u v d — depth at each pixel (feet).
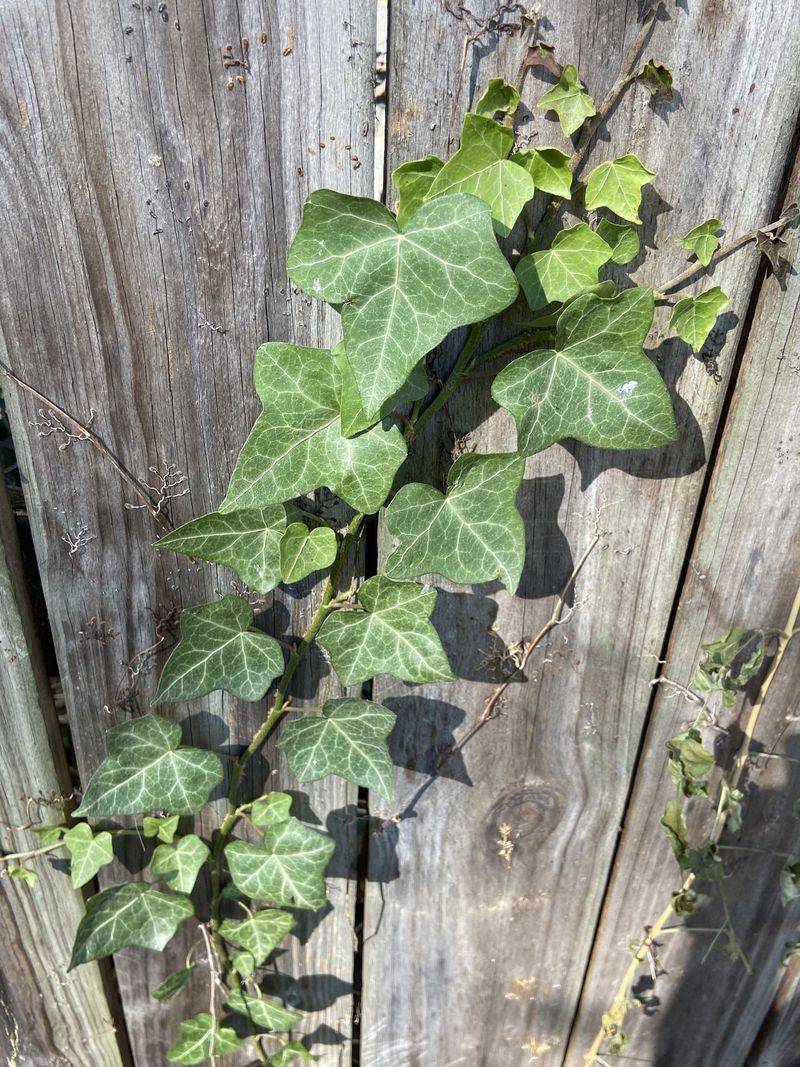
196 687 1.12
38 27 0.83
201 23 0.85
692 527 1.15
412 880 1.41
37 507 1.05
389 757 1.17
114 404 1.01
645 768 1.33
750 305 1.02
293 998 1.51
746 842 1.42
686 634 1.23
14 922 1.32
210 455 1.05
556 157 0.89
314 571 1.11
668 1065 1.67
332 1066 1.60
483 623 1.19
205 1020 1.40
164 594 1.13
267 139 0.91
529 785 1.34
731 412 1.08
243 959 1.37
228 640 1.11
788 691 1.30
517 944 1.50
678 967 1.53
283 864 1.26
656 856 1.42
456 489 1.00
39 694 1.17
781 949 1.52
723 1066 1.68
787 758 1.35
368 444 0.98
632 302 0.92
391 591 1.07
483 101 0.88
